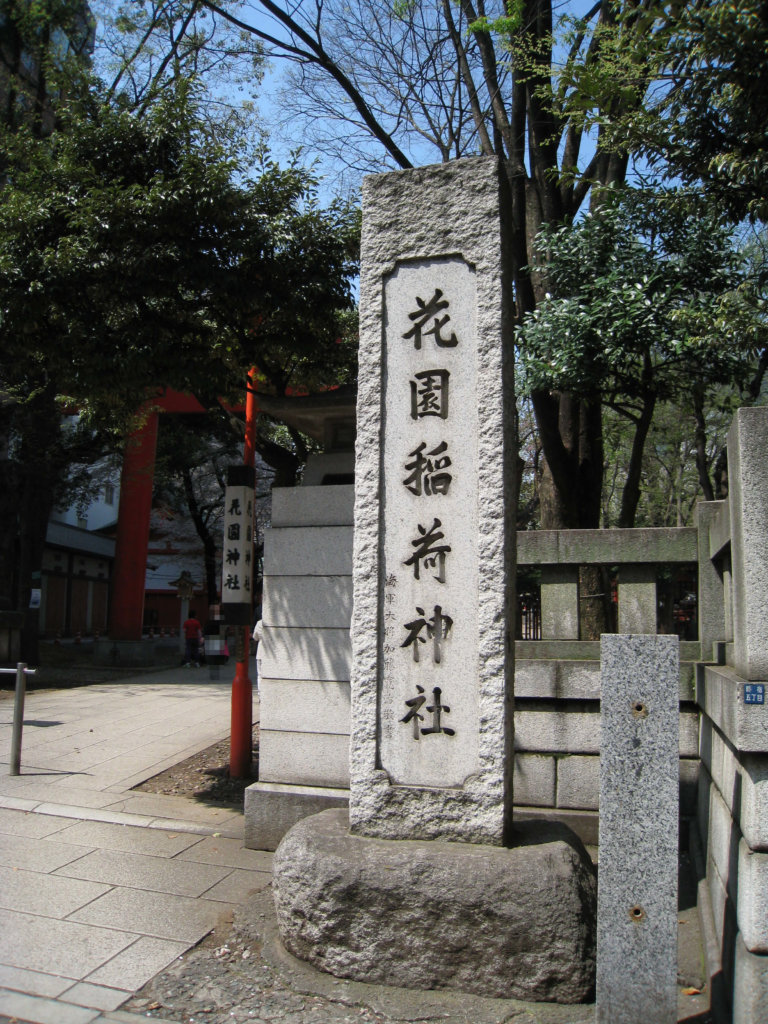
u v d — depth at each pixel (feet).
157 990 11.88
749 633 10.21
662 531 17.24
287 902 12.73
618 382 27.14
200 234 20.34
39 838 18.40
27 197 20.72
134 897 15.25
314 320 21.59
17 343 21.17
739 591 10.85
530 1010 11.19
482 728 13.08
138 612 63.16
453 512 13.70
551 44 25.25
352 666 13.80
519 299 28.66
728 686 10.73
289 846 13.15
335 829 13.65
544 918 11.50
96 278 19.63
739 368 25.04
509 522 13.66
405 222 14.67
